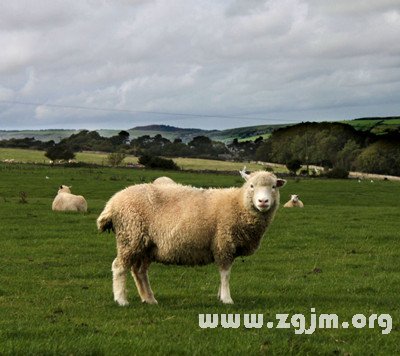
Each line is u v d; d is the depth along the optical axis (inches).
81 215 1161.4
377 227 1080.2
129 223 471.8
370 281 628.7
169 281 614.2
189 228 467.5
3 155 4579.2
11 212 1191.6
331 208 1488.7
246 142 6830.7
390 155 4943.4
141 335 369.7
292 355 332.8
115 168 3223.4
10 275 627.5
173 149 6122.1
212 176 2869.1
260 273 673.6
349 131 5738.2
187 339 359.9
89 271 660.1
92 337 355.3
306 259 780.6
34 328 383.6
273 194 481.1
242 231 474.9
